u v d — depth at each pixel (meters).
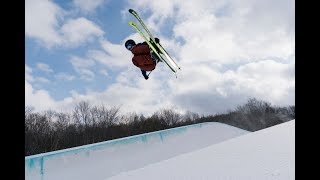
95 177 7.45
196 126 12.23
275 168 3.98
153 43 7.23
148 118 32.88
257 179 3.71
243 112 39.66
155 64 7.30
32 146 23.41
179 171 4.65
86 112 28.80
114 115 30.14
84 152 7.89
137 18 7.09
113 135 29.16
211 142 11.55
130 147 9.05
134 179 4.71
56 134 25.42
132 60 7.00
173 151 9.94
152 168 5.18
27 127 23.94
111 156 8.34
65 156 7.45
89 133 27.72
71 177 7.09
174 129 11.09
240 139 6.12
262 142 5.52
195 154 5.58
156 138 10.08
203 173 4.34
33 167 6.67
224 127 13.26
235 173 4.07
